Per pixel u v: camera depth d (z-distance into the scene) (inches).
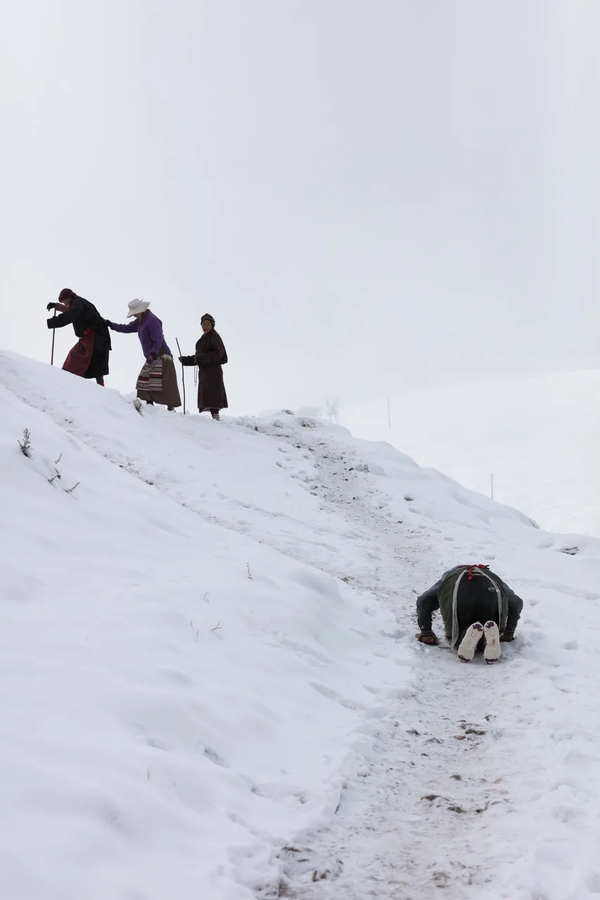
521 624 273.6
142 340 508.4
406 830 134.3
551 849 124.5
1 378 437.7
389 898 113.7
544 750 165.8
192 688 161.3
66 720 133.3
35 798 110.3
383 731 176.2
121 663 158.9
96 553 227.9
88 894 98.5
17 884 95.6
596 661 237.0
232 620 204.2
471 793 148.6
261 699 171.3
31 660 148.9
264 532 355.9
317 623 230.5
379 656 232.2
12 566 189.5
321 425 628.4
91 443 403.5
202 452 471.8
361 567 328.8
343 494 478.0
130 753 129.6
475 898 113.1
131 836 112.7
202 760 140.6
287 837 126.9
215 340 557.6
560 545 449.1
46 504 241.0
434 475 574.9
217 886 109.0
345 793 146.3
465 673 223.5
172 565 239.1
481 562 367.9
